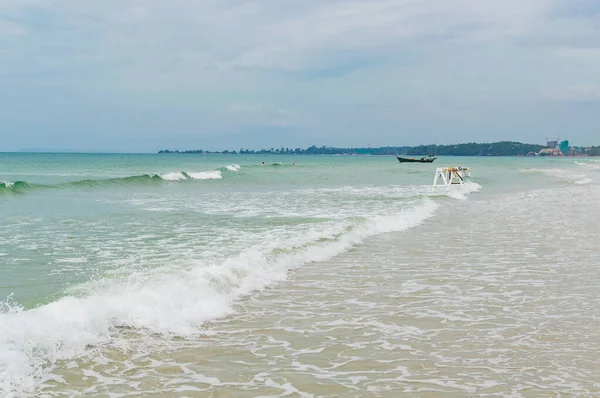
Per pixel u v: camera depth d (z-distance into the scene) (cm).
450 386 503
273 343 620
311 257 1126
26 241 1257
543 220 1842
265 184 3984
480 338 640
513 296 838
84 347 573
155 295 720
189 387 495
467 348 605
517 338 640
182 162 10638
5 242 1238
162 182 4053
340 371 539
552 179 4900
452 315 736
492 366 553
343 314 739
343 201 2469
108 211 1956
